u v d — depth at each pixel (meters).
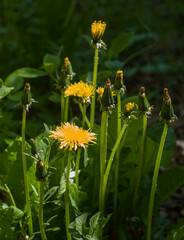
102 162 0.79
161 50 1.72
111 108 0.75
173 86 1.53
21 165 0.82
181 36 1.88
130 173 0.88
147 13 2.01
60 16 1.39
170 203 0.99
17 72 0.90
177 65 1.64
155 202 0.87
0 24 1.61
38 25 1.41
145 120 0.83
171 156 0.87
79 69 1.35
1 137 0.87
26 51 1.36
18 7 1.51
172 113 0.75
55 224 0.82
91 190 0.86
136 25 1.78
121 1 1.93
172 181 0.87
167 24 1.91
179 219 0.85
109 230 0.88
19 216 0.78
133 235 0.89
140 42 1.68
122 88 0.78
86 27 1.56
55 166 0.82
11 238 0.79
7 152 0.82
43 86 1.31
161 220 0.93
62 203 0.80
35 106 1.21
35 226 0.81
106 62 0.93
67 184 0.75
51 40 1.37
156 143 0.87
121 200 0.88
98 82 0.89
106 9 1.82
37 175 0.73
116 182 0.85
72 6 1.40
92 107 0.85
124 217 0.88
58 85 0.82
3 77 1.33
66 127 0.74
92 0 1.86
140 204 0.88
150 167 0.87
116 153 0.85
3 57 1.34
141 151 0.85
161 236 0.89
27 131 0.95
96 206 0.85
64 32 1.38
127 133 0.87
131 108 0.76
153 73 1.61
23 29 1.42
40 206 0.75
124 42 0.95
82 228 0.77
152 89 1.51
